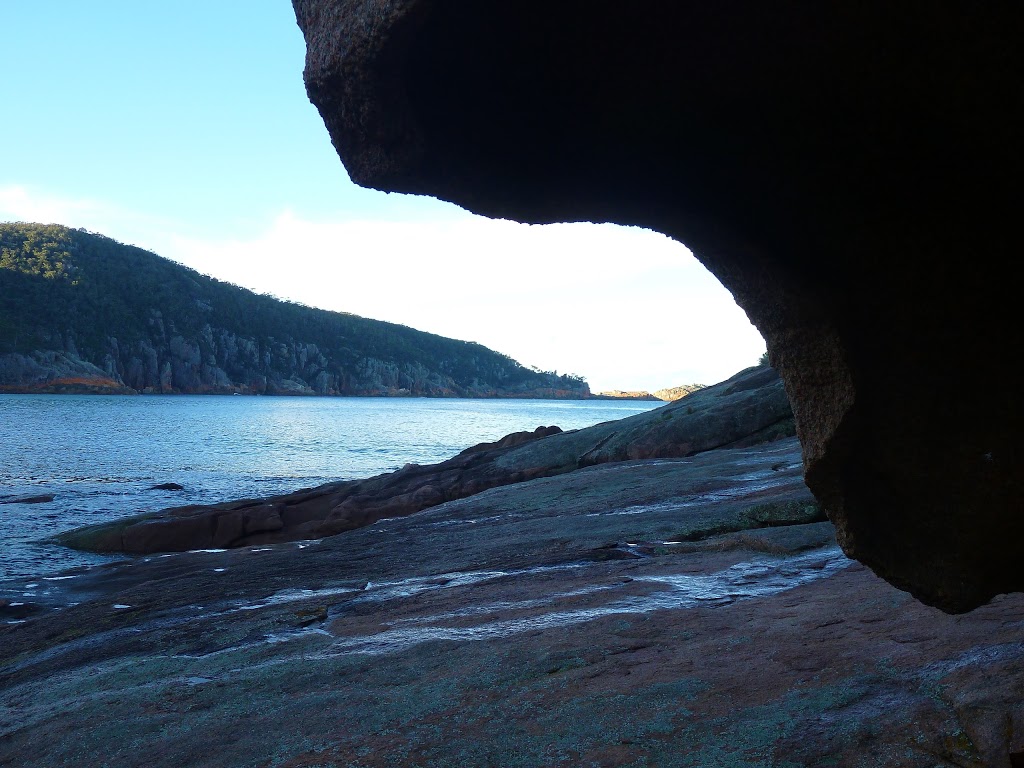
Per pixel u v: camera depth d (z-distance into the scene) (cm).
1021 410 270
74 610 1127
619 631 615
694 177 277
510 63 232
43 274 17700
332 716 516
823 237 275
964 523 291
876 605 572
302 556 1394
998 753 334
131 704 609
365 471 4531
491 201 278
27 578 1647
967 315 268
